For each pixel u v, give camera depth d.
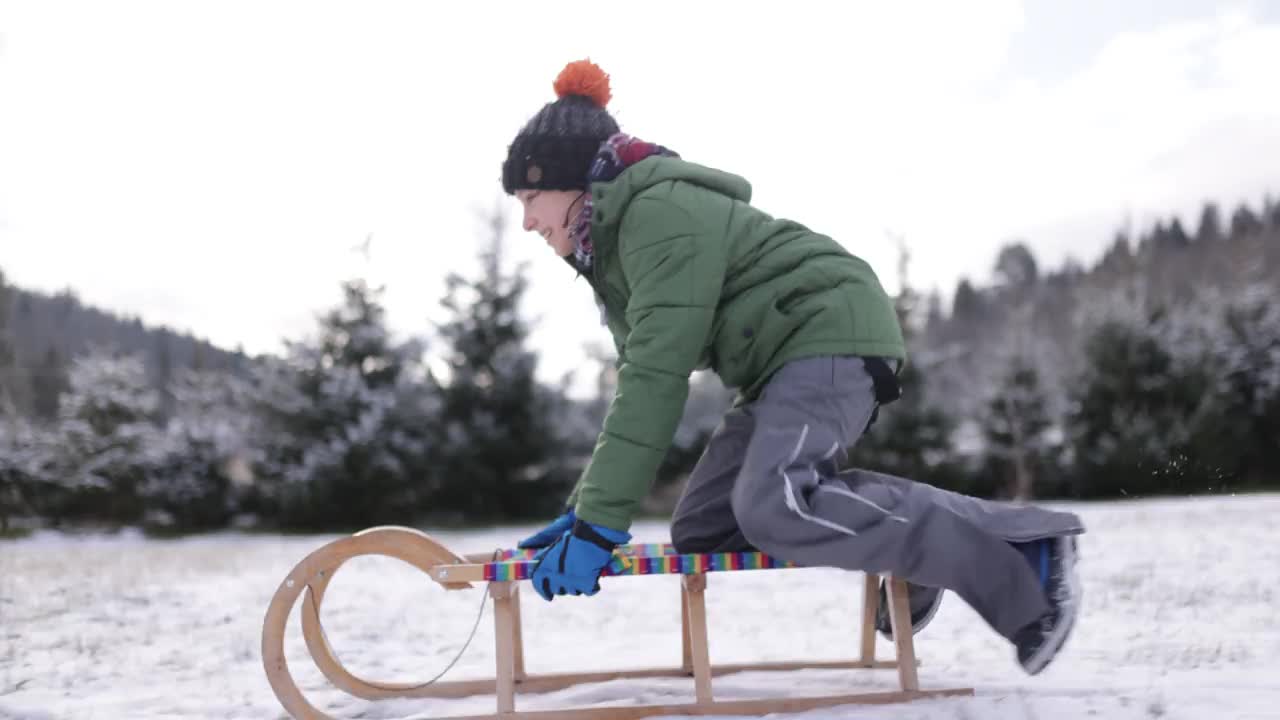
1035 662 2.02
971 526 2.00
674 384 2.07
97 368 18.14
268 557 8.68
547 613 4.50
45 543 13.95
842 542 1.98
